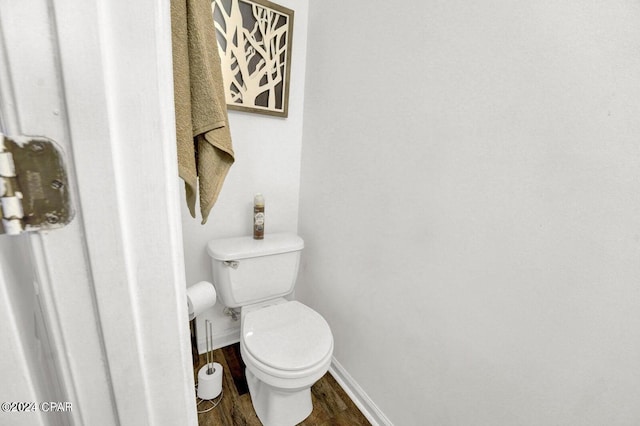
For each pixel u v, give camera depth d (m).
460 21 0.71
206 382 1.14
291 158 1.44
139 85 0.22
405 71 0.87
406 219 0.91
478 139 0.70
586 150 0.53
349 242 1.17
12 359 0.22
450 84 0.75
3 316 0.21
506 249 0.67
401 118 0.90
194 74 0.50
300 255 1.44
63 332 0.23
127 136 0.22
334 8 1.14
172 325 0.28
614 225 0.51
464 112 0.72
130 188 0.23
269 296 1.33
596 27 0.50
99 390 0.26
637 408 0.51
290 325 1.08
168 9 0.25
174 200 0.26
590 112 0.52
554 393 0.61
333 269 1.29
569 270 0.57
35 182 0.20
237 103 1.21
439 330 0.84
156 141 0.24
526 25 0.59
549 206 0.59
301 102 1.40
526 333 0.65
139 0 0.21
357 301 1.16
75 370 0.24
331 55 1.18
